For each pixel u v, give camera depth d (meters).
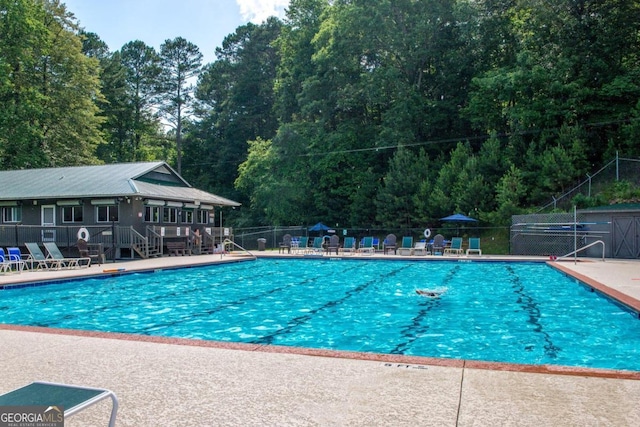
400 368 4.49
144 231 24.28
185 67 56.59
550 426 3.10
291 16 43.19
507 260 20.84
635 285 11.32
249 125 51.78
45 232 23.47
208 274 18.03
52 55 38.28
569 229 22.52
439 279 15.98
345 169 37.94
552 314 9.70
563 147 27.58
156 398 3.72
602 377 4.17
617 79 28.03
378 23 35.00
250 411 3.43
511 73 30.16
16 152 35.44
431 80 39.03
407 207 31.39
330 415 3.33
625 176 25.58
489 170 29.17
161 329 8.63
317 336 7.99
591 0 29.80
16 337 5.99
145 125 55.50
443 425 3.12
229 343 5.62
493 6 35.25
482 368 4.47
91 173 26.81
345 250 27.98
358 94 37.50
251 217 41.31
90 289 14.02
